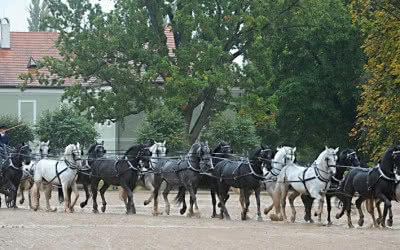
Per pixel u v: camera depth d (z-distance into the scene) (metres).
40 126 66.69
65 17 64.50
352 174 33.81
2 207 42.72
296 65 73.88
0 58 80.25
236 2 63.84
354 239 27.38
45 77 69.25
